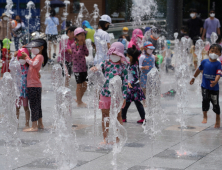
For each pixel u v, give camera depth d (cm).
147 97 645
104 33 909
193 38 1786
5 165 484
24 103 691
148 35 1067
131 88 737
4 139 609
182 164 490
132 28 1852
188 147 571
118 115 595
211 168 475
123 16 2211
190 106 928
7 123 614
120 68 575
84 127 704
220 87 1235
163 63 1591
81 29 902
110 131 653
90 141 601
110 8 2305
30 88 672
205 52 1516
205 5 2430
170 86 1254
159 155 529
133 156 523
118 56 570
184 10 2398
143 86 854
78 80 920
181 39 1691
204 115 744
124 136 633
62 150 525
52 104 947
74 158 510
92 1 2402
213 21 1742
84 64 921
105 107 579
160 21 1981
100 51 911
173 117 794
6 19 1755
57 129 563
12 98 602
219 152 546
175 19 1969
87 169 469
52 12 1855
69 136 524
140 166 481
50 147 568
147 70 848
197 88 1221
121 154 532
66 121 523
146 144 586
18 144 584
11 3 1925
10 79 593
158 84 630
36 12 2723
